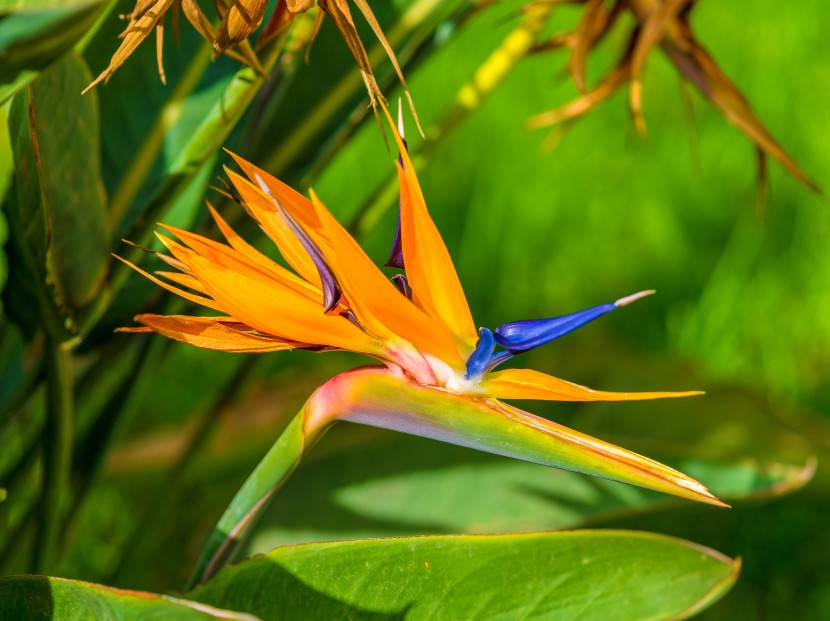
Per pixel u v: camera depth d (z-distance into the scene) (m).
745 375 2.54
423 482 1.75
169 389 2.40
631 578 1.44
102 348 1.64
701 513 2.18
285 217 1.34
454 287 1.37
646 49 1.60
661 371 2.06
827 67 3.12
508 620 1.42
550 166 2.98
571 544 1.42
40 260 1.47
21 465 1.64
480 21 3.26
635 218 2.85
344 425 1.83
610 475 1.35
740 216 2.86
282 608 1.40
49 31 1.29
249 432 2.02
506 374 1.36
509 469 1.75
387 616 1.41
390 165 2.94
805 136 2.99
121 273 1.51
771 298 2.65
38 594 1.36
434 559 1.40
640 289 2.73
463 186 2.97
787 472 1.74
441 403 1.36
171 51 1.60
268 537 1.71
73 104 1.43
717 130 3.04
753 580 2.09
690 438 1.88
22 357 1.70
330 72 1.66
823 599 2.05
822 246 2.71
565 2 1.64
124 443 2.07
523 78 3.17
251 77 1.48
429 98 3.11
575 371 2.11
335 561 1.39
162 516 1.75
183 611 1.32
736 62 3.24
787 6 3.31
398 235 1.39
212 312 1.68
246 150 1.64
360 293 1.35
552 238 2.84
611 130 3.07
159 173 1.60
